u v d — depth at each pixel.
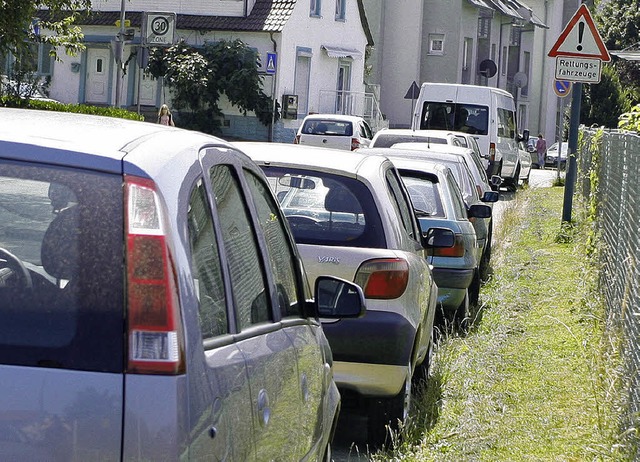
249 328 5.06
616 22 89.81
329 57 66.19
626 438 9.23
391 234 10.15
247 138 58.44
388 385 9.73
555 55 24.52
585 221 23.62
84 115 5.24
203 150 5.02
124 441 3.74
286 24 59.16
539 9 107.00
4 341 3.79
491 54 93.50
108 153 4.13
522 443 9.97
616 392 10.34
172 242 4.04
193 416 3.92
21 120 4.56
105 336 3.81
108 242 3.93
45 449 3.69
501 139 49.38
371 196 10.29
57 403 3.72
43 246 3.93
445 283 15.09
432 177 15.90
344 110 67.19
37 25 35.34
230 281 4.86
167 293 3.90
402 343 9.75
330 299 7.34
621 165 14.98
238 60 57.41
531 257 22.72
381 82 87.31
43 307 3.84
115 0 61.25
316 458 6.67
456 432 10.12
